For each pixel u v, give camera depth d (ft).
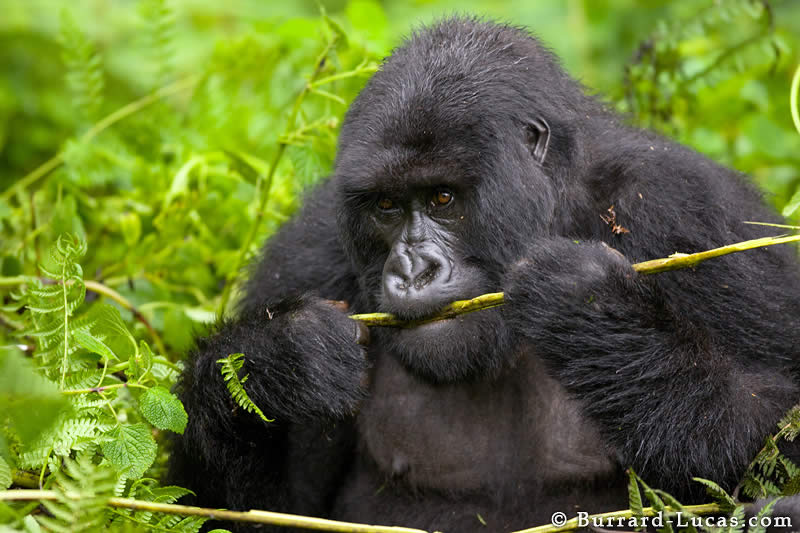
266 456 28.86
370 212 29.32
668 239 28.86
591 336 26.32
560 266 26.78
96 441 23.66
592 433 29.32
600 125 31.83
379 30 50.90
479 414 30.25
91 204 41.34
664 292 28.17
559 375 26.73
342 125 30.60
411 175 27.89
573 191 29.91
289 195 42.14
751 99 48.91
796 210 31.04
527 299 26.76
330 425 29.86
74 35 47.21
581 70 60.13
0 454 23.04
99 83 47.52
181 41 64.39
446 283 27.91
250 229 39.11
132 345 27.20
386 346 30.30
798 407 26.04
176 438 28.86
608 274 26.55
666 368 26.30
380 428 31.09
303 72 48.44
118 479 23.56
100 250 40.68
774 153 47.88
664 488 27.55
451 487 30.27
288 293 32.37
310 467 32.22
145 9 48.88
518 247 28.60
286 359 27.14
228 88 49.06
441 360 28.35
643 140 31.58
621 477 29.14
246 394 27.12
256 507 29.12
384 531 23.88
